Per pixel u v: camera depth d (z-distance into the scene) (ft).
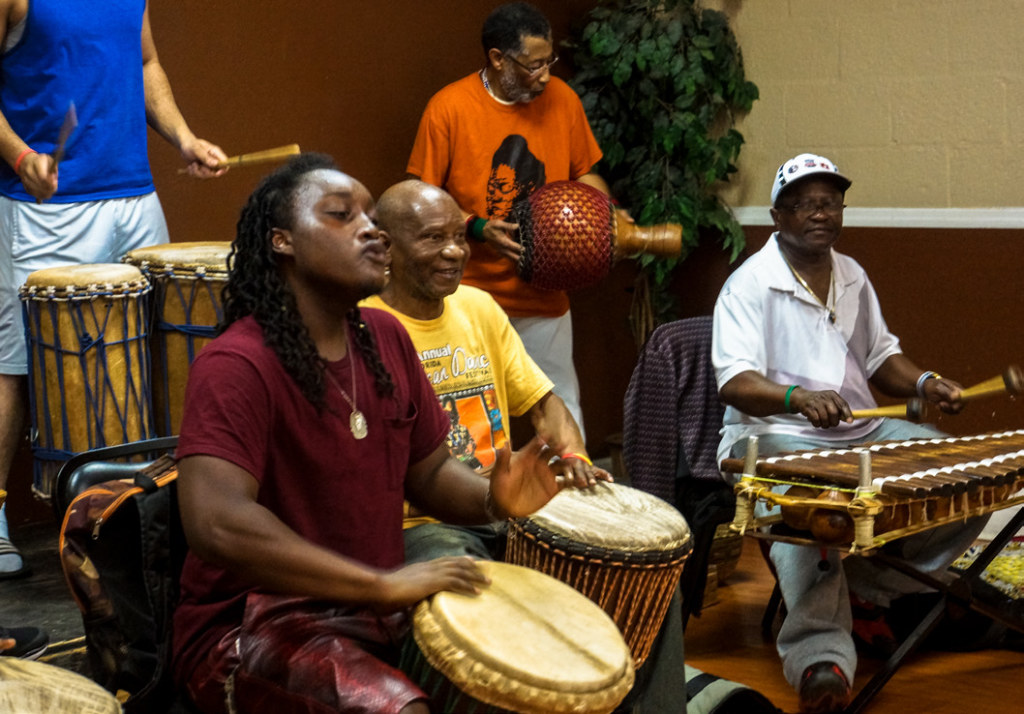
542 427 9.64
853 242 16.85
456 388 9.17
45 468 10.87
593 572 7.75
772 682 11.44
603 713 5.90
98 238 11.64
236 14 14.51
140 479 7.12
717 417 12.25
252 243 6.77
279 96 14.98
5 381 11.50
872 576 11.80
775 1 17.39
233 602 6.64
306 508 6.68
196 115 14.32
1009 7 15.24
